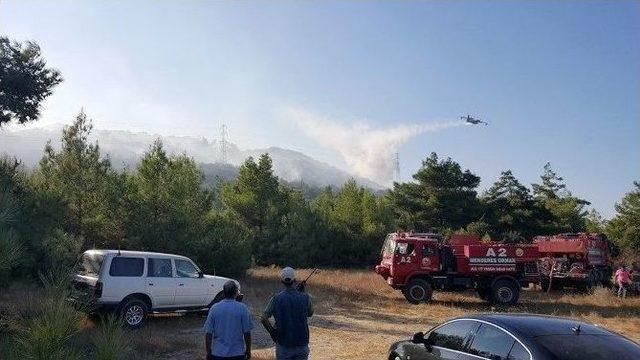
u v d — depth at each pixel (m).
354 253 46.69
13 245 4.35
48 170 22.62
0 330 3.96
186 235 23.89
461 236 25.48
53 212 16.08
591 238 29.75
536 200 67.25
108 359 3.90
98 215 22.58
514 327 6.29
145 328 13.75
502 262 23.16
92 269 13.83
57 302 3.81
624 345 5.98
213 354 6.29
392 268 22.94
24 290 12.30
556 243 30.45
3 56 22.62
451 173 64.19
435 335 7.57
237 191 42.44
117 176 23.67
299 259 39.78
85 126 23.12
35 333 3.61
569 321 6.65
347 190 51.56
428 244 23.09
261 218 41.22
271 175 42.28
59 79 23.77
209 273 25.09
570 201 74.56
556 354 5.63
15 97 22.55
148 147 24.53
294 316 6.92
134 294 13.97
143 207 22.91
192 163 27.19
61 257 13.70
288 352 6.89
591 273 29.09
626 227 59.50
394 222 50.84
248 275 28.39
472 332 6.86
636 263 32.84
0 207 4.45
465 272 22.98
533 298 25.78
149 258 14.53
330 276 31.72
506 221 63.28
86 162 22.72
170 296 14.69
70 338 3.77
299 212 43.16
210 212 29.28
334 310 19.47
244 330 6.38
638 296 27.02
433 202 62.44
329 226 45.97
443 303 23.27
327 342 13.63
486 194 68.69
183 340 12.66
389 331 15.48
